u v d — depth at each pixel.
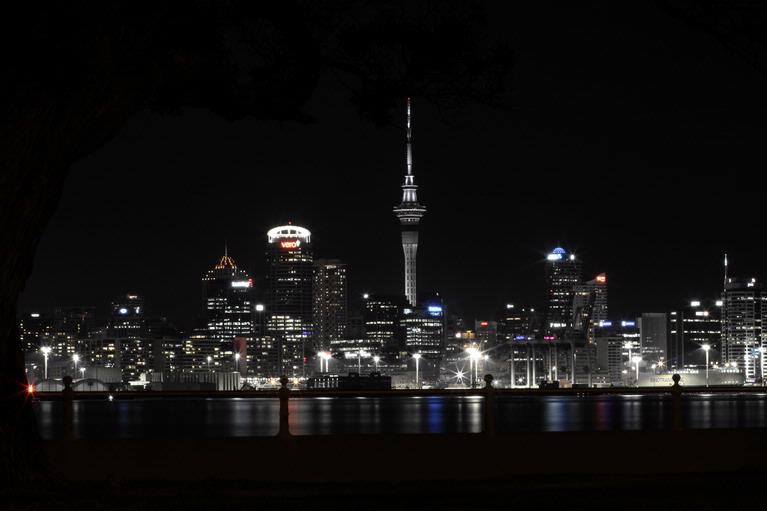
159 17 21.55
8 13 19.83
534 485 26.08
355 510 20.89
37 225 22.52
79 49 20.45
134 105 22.33
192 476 27.70
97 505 21.00
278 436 28.25
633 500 22.86
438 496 23.58
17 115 21.05
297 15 23.00
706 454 30.38
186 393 29.97
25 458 23.44
